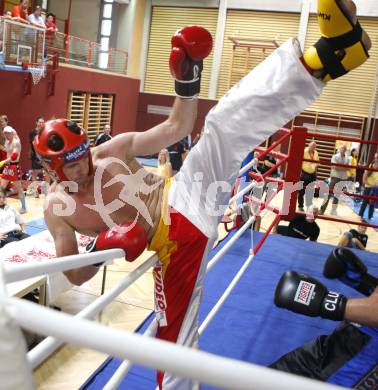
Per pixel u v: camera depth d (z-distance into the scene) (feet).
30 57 29.37
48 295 10.94
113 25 45.27
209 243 5.55
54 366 10.28
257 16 43.09
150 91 47.91
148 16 46.44
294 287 4.99
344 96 41.52
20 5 30.76
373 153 40.34
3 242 14.51
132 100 45.93
